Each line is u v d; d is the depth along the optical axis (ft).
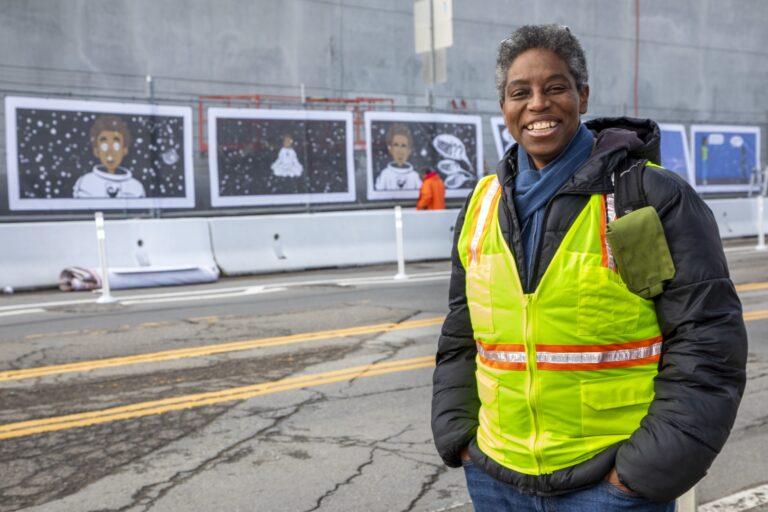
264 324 29.45
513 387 6.00
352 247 51.67
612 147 5.86
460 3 80.18
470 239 6.42
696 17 94.43
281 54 71.46
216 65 68.54
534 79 6.06
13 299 37.70
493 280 6.09
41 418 18.19
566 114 6.03
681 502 8.68
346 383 21.02
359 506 13.50
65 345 25.98
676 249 5.64
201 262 45.75
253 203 54.80
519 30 6.23
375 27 76.28
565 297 5.73
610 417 5.78
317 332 27.78
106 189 49.19
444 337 6.93
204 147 61.93
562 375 5.78
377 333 27.53
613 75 89.25
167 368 22.72
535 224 6.02
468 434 6.59
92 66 63.36
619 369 5.77
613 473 5.73
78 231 42.60
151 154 50.65
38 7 61.05
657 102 92.53
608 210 5.81
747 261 49.42
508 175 6.30
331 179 57.82
